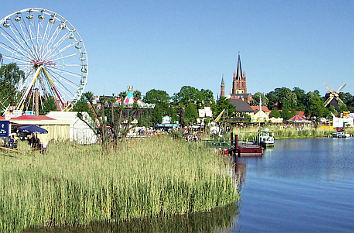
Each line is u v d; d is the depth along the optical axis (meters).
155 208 28.66
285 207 33.22
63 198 27.14
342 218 30.38
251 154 71.31
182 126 89.12
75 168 30.95
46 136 57.56
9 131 45.22
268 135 89.81
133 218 28.06
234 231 27.23
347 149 82.81
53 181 28.80
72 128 60.62
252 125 129.25
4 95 90.19
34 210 26.28
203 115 126.12
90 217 27.31
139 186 29.03
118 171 30.70
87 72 78.88
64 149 42.44
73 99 77.88
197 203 30.23
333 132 127.62
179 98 158.75
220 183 32.47
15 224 25.16
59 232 26.17
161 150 39.56
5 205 24.88
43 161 34.22
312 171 52.50
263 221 29.25
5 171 30.45
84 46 79.00
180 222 28.45
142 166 32.53
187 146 45.91
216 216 29.92
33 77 73.31
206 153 41.34
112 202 28.11
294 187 41.53
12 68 94.12
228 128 100.81
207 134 82.38
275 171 52.25
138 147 40.25
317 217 30.61
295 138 117.12
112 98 46.81
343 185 42.72
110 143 43.03
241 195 37.16
